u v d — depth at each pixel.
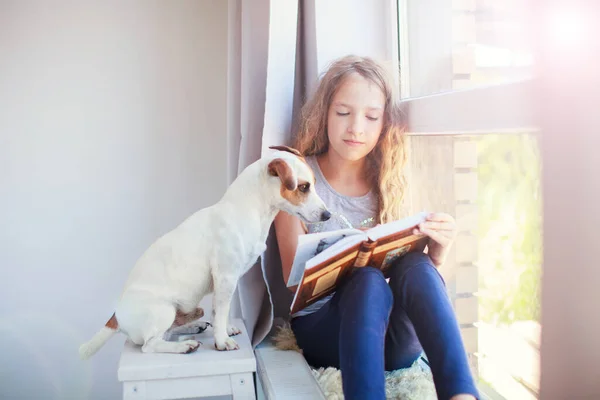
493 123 0.97
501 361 0.99
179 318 1.25
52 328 2.08
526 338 0.91
